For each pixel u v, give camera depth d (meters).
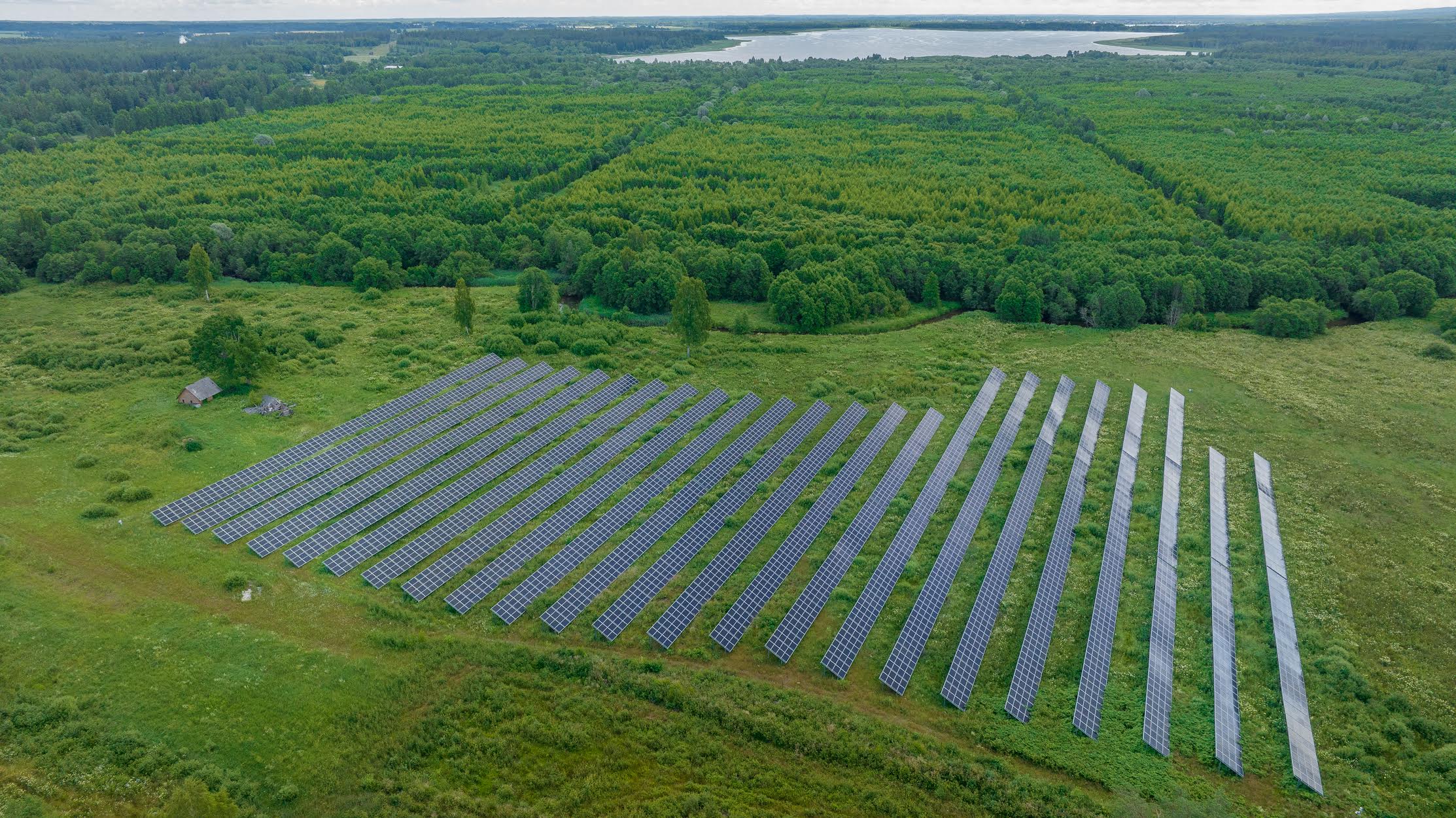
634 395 102.06
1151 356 119.75
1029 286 134.88
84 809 46.75
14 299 132.25
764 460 87.69
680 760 52.47
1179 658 62.81
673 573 69.00
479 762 51.47
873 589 67.88
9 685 54.09
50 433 86.69
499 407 98.19
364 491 78.62
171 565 66.88
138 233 148.62
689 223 176.00
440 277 149.75
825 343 124.50
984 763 53.12
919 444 92.44
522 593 65.31
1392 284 137.25
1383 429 97.69
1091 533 77.44
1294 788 52.09
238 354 96.25
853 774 52.16
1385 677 61.06
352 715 53.91
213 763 49.97
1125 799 50.44
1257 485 85.06
